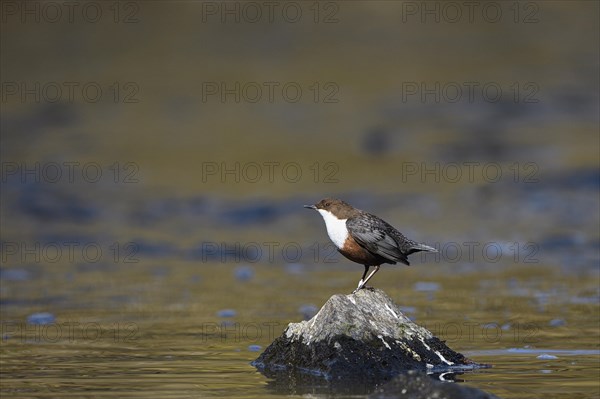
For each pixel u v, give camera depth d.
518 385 8.68
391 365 9.32
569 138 28.67
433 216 22.20
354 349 9.40
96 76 38.62
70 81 38.12
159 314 13.41
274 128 31.72
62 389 8.76
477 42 39.81
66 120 33.72
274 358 9.88
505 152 27.56
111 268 17.86
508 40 39.81
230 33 42.09
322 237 21.11
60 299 14.73
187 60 39.81
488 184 24.67
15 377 9.32
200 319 13.00
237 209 23.45
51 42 41.94
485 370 9.41
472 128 30.25
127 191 25.30
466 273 17.00
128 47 41.47
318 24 42.28
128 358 10.32
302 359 9.62
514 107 32.31
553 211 22.31
